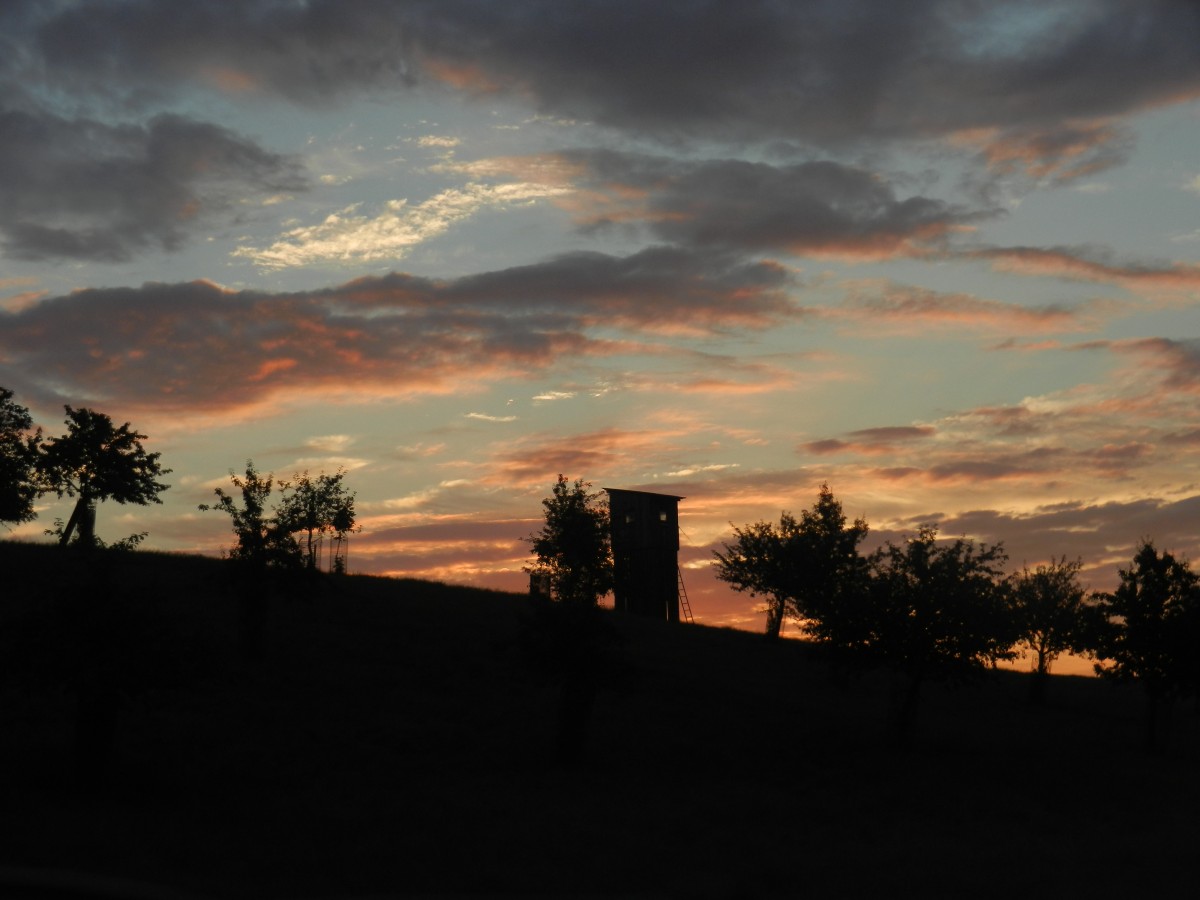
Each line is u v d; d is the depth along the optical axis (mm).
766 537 71375
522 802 25375
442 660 45094
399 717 35969
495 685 42438
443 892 15375
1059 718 56750
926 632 40875
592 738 36594
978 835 24844
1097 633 50375
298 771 27812
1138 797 33625
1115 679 49719
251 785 25719
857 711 48844
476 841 19859
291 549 42469
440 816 22531
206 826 20266
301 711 34969
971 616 40969
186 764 27094
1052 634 61031
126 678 23562
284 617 49531
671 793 28703
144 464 71125
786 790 31016
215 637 42781
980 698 60812
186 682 24719
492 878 16328
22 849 16438
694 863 18594
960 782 34188
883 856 20219
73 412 69375
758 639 70188
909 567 42312
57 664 23469
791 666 59344
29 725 28734
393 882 15867
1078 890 16906
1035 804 31078
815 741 40406
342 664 42281
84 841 17484
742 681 51625
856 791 31438
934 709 53531
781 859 19359
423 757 31500
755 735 40156
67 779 23984
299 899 14438
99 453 69000
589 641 33406
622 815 24359
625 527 82250
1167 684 47875
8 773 24062
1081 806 31359
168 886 14555
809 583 68250
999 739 45844
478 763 31516
